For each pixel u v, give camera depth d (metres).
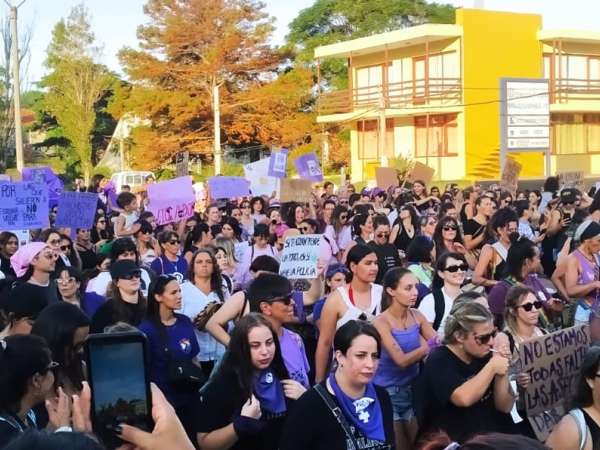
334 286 7.83
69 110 55.78
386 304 6.27
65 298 7.73
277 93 46.47
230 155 51.31
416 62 41.59
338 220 12.45
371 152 44.47
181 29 46.12
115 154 61.03
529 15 40.94
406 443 6.18
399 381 6.14
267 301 5.64
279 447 4.49
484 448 2.11
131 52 47.31
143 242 10.92
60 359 4.43
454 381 4.92
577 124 43.16
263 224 10.75
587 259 8.48
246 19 47.59
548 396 5.50
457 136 40.38
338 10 57.88
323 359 6.68
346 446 4.34
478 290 7.29
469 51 39.69
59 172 59.75
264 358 4.84
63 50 56.09
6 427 3.62
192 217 13.48
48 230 9.90
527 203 12.44
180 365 6.21
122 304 6.79
